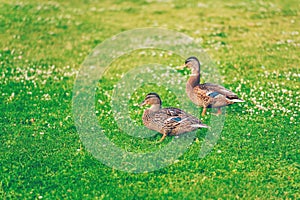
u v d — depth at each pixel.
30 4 21.39
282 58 16.20
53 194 9.24
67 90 13.79
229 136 11.04
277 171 9.86
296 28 19.16
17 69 15.27
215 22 19.98
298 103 12.68
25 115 12.18
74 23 19.80
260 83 14.06
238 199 9.04
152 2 22.73
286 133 11.19
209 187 9.35
